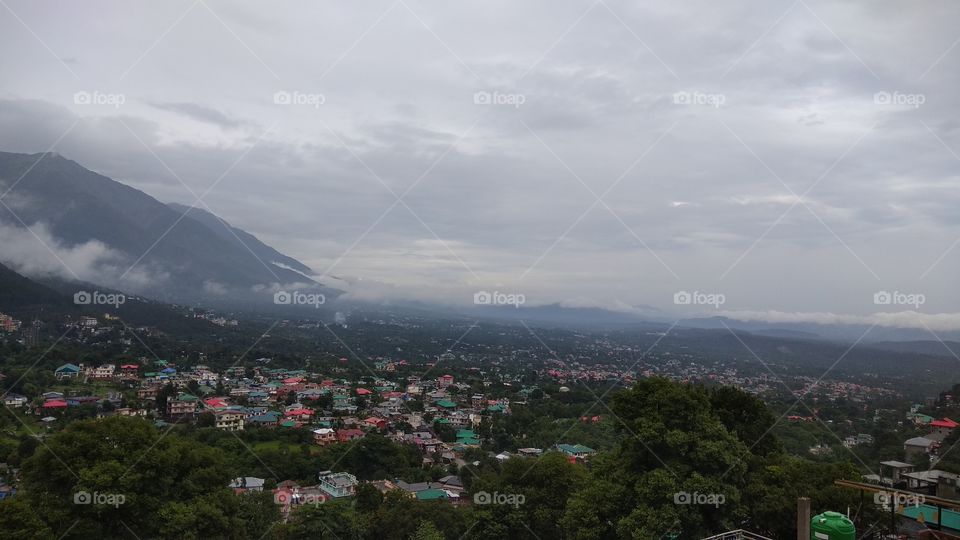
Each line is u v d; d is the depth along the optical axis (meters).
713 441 24.80
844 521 14.64
